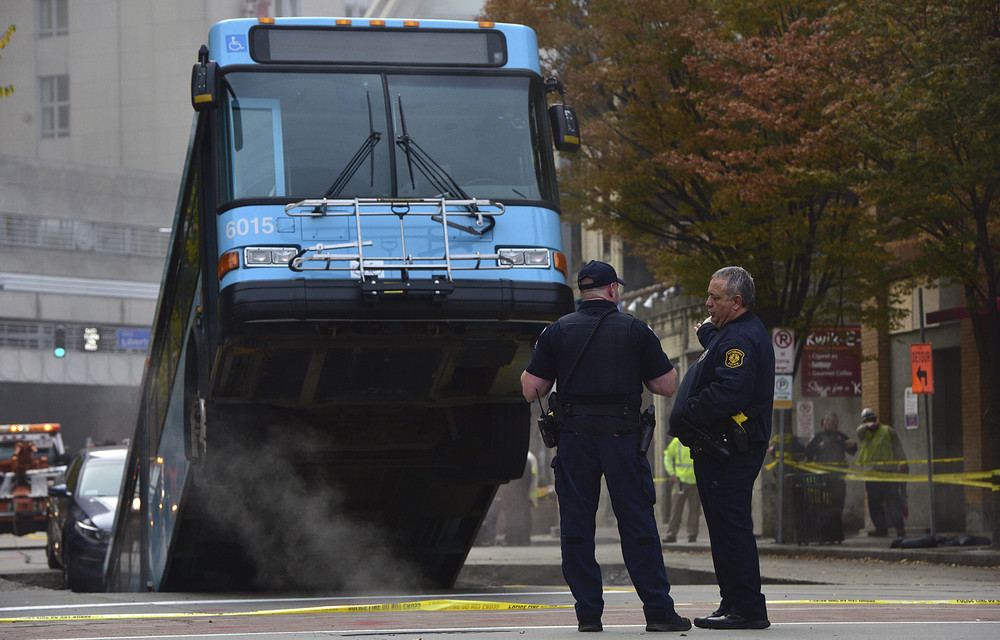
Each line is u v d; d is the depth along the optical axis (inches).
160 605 1626.5
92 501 3029.0
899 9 2679.6
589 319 1091.3
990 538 3004.4
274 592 2304.4
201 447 1969.7
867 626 1137.4
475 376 1909.4
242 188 1710.1
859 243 3021.7
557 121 1852.9
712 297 1121.4
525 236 1742.1
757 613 1099.3
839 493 3142.2
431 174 1766.7
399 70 1815.9
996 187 2620.6
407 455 2103.8
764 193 2994.6
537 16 3299.7
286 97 1770.4
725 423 1092.5
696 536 3720.5
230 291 1653.5
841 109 2746.1
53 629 1219.2
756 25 3157.0
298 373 1770.4
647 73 3139.8
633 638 1020.5
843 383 3639.3
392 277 1664.6
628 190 3272.6
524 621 1273.4
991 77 2571.4
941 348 3560.5
